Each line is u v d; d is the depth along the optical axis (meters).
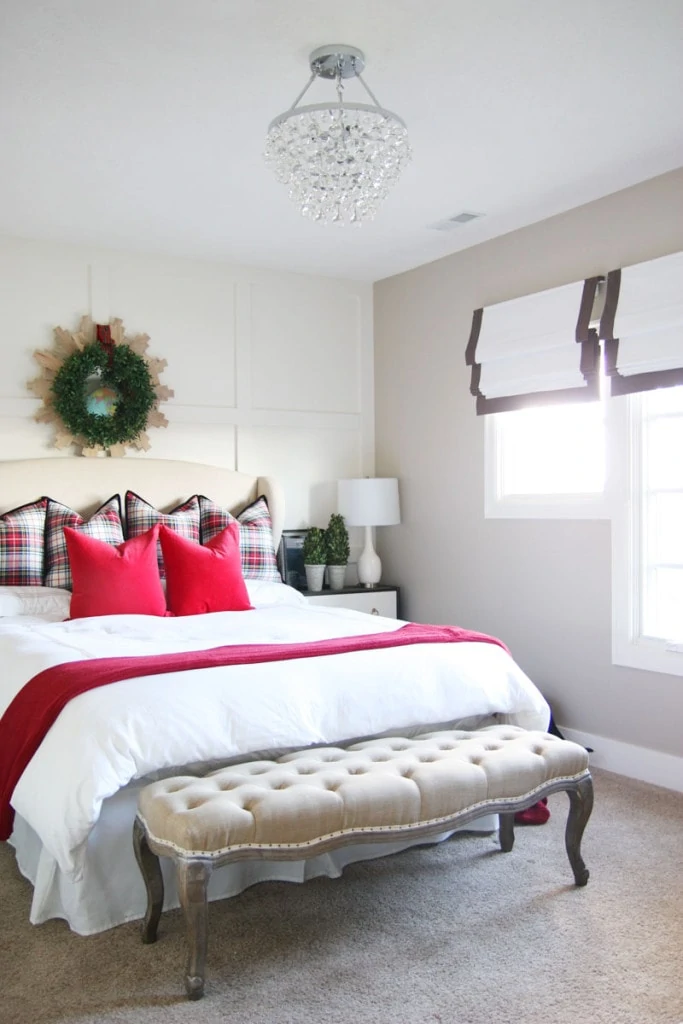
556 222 4.29
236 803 2.26
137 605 3.86
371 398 5.61
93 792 2.34
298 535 5.32
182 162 3.59
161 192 3.94
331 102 2.89
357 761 2.59
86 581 3.84
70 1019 2.10
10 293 4.51
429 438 5.17
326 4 2.45
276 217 4.29
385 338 5.53
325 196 2.96
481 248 4.76
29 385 4.54
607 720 4.09
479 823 3.24
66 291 4.65
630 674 3.98
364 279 5.55
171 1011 2.14
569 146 3.47
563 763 2.74
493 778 2.58
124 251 4.81
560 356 4.20
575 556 4.23
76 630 3.52
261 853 2.22
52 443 4.62
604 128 3.30
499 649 3.37
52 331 4.61
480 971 2.32
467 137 3.37
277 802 2.26
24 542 4.16
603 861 3.02
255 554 4.73
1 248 4.49
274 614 4.01
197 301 5.03
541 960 2.38
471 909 2.66
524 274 4.48
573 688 4.26
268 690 2.74
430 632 3.42
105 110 3.11
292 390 5.36
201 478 4.90
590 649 4.16
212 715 2.60
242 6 2.46
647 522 3.94
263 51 2.71
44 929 2.52
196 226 4.41
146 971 2.30
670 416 3.84
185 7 2.46
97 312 4.72
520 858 3.04
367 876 2.90
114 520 4.38
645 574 3.94
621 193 3.96
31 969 2.31
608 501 4.05
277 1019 2.11
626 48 2.72
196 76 2.87
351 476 5.59
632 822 3.38
